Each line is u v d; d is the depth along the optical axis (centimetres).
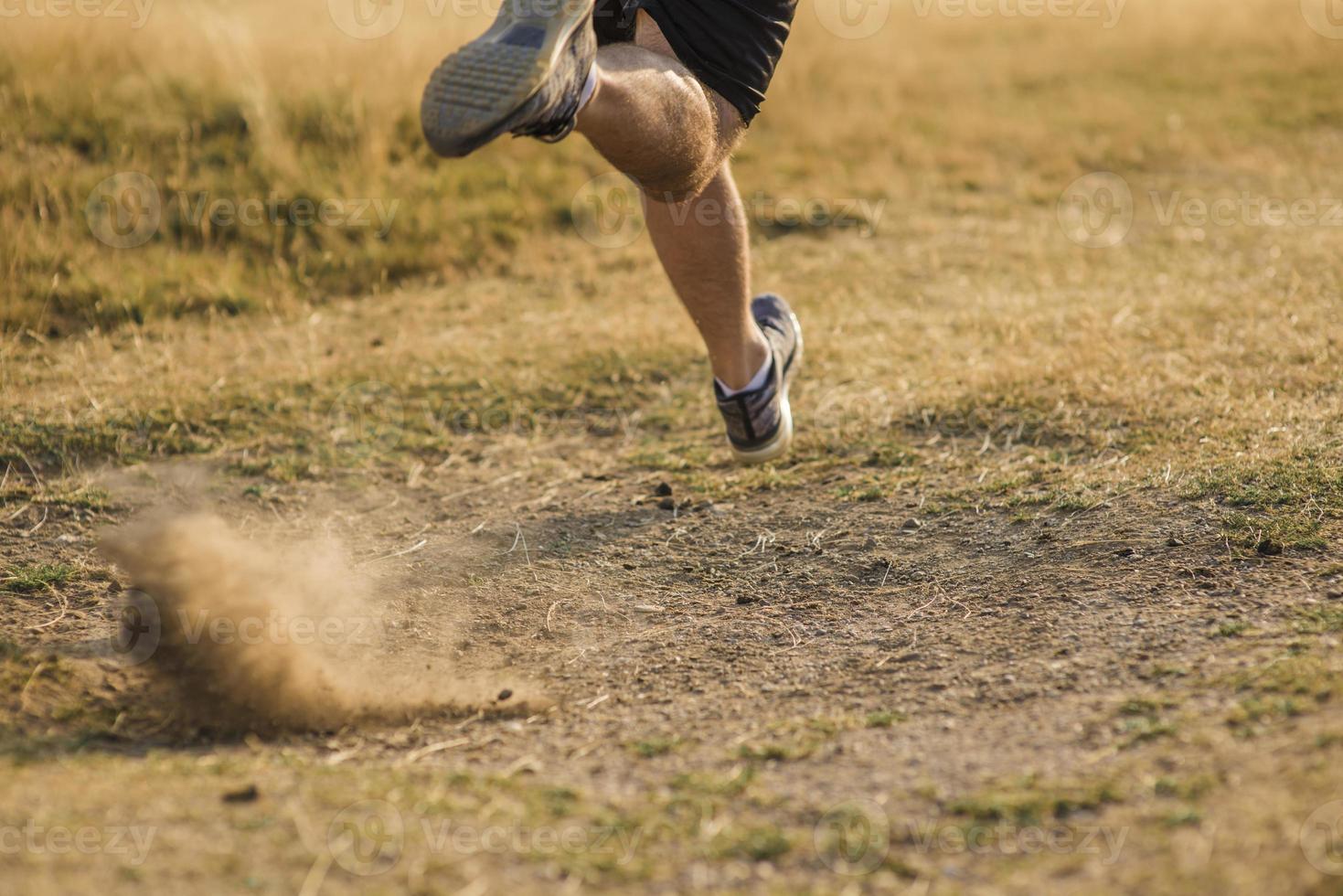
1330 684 404
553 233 1293
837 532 646
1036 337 913
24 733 441
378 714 475
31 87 1266
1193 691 423
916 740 419
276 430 809
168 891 316
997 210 1354
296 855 337
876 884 328
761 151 1538
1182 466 647
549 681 511
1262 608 486
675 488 732
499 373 909
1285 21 2047
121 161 1218
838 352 918
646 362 923
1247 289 970
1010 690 452
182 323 1036
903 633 523
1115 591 525
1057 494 648
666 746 432
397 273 1190
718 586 600
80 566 616
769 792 384
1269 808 334
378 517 705
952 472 707
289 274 1143
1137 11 2131
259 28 1523
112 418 801
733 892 326
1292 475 607
